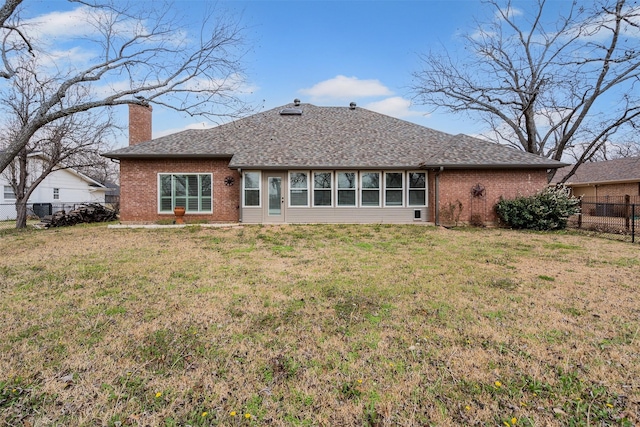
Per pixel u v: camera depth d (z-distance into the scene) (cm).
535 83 1650
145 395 252
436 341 337
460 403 242
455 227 1303
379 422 224
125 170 1371
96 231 1175
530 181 1383
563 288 516
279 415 231
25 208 1535
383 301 455
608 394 252
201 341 339
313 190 1389
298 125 1684
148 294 488
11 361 298
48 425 219
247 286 528
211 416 230
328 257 751
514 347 324
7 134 1566
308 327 372
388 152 1449
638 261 706
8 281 554
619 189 2256
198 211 1395
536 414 231
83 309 428
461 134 1638
